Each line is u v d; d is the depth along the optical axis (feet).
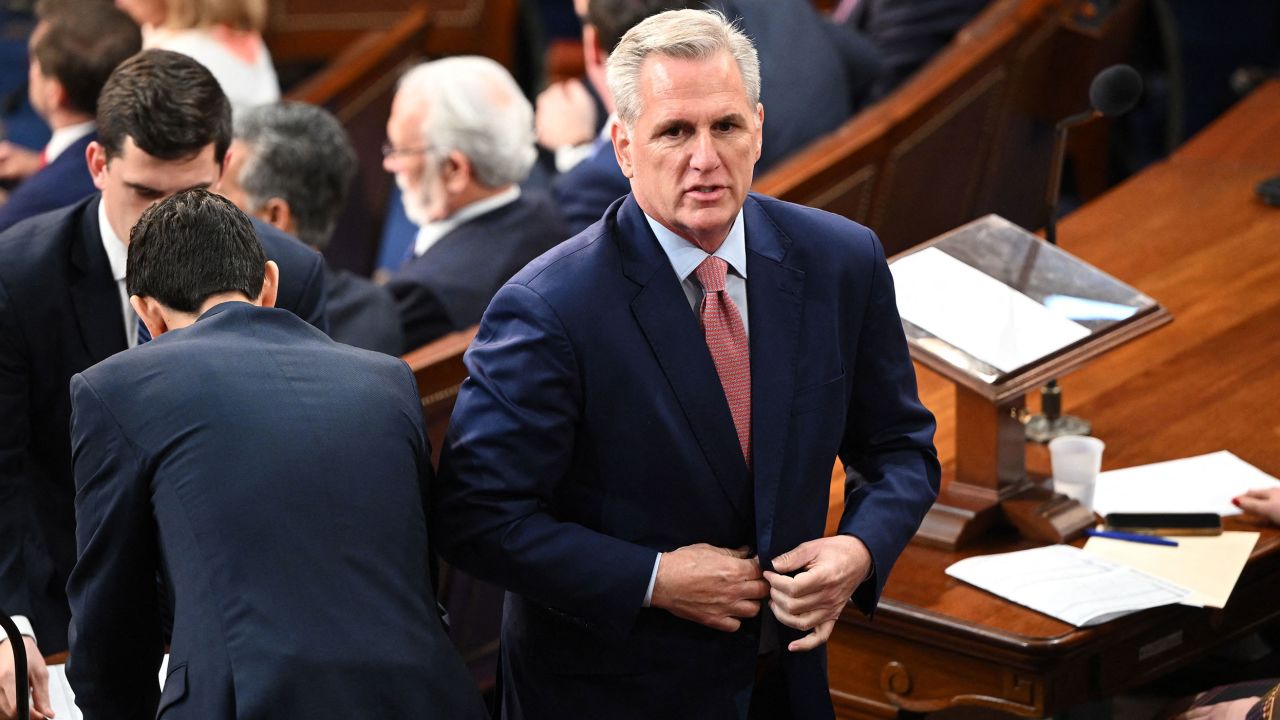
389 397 28.53
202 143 32.81
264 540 26.32
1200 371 43.39
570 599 27.71
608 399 27.78
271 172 45.52
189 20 64.75
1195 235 52.60
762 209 29.32
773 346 28.48
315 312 34.50
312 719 25.59
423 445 28.84
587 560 27.55
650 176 26.86
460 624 42.88
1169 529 35.22
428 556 28.43
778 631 29.66
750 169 27.04
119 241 33.91
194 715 25.80
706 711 29.12
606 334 27.63
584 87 73.56
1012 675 31.55
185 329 28.40
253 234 29.94
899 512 29.40
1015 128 62.23
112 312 33.99
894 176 56.75
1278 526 35.50
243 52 65.98
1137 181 58.13
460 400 28.53
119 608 27.50
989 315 35.58
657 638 28.86
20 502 33.53
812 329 28.81
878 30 69.10
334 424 27.53
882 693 33.60
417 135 50.49
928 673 32.78
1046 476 36.09
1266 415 40.70
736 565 27.99
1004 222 38.81
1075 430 39.96
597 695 29.22
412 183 51.37
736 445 28.22
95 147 33.55
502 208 51.24
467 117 50.21
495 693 31.94
